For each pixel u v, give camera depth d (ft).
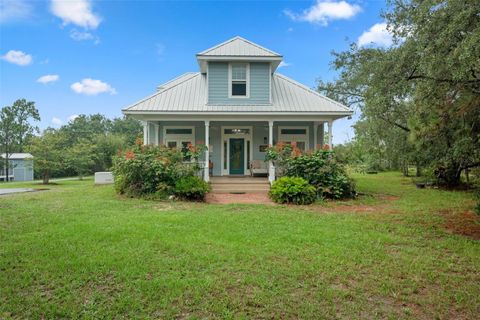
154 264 14.53
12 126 143.64
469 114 26.68
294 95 49.57
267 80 48.08
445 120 29.71
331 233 20.74
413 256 16.53
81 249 16.55
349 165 45.16
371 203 35.63
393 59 21.79
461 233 21.83
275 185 36.81
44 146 70.85
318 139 54.49
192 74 60.03
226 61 47.85
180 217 25.20
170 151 40.04
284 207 32.19
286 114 44.98
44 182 72.18
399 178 71.82
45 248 16.66
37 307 10.81
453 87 21.66
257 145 52.85
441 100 24.93
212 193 41.09
